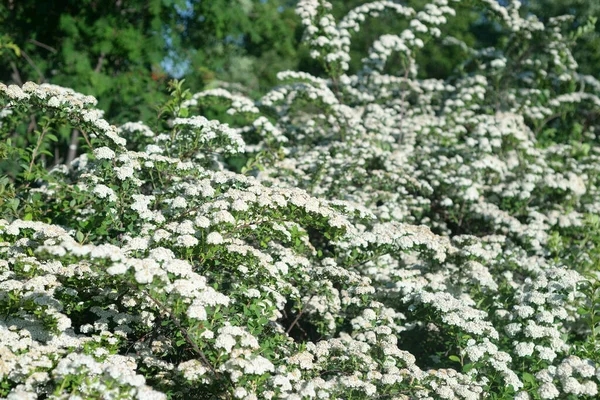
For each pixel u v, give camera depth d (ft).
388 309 6.86
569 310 7.12
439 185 8.90
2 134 7.61
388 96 10.41
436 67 21.17
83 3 11.84
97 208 6.39
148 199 6.41
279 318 6.95
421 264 7.54
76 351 5.45
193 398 5.78
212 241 5.75
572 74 11.91
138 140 7.77
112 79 11.38
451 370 6.03
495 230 8.51
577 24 16.89
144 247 5.66
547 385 5.88
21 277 5.79
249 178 6.64
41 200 7.19
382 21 23.11
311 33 9.73
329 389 5.77
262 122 8.34
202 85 13.15
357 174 8.30
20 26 12.16
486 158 8.84
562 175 9.22
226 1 13.14
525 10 18.25
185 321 5.45
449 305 6.37
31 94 6.37
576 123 11.84
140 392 4.99
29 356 5.20
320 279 6.69
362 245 6.80
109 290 5.95
